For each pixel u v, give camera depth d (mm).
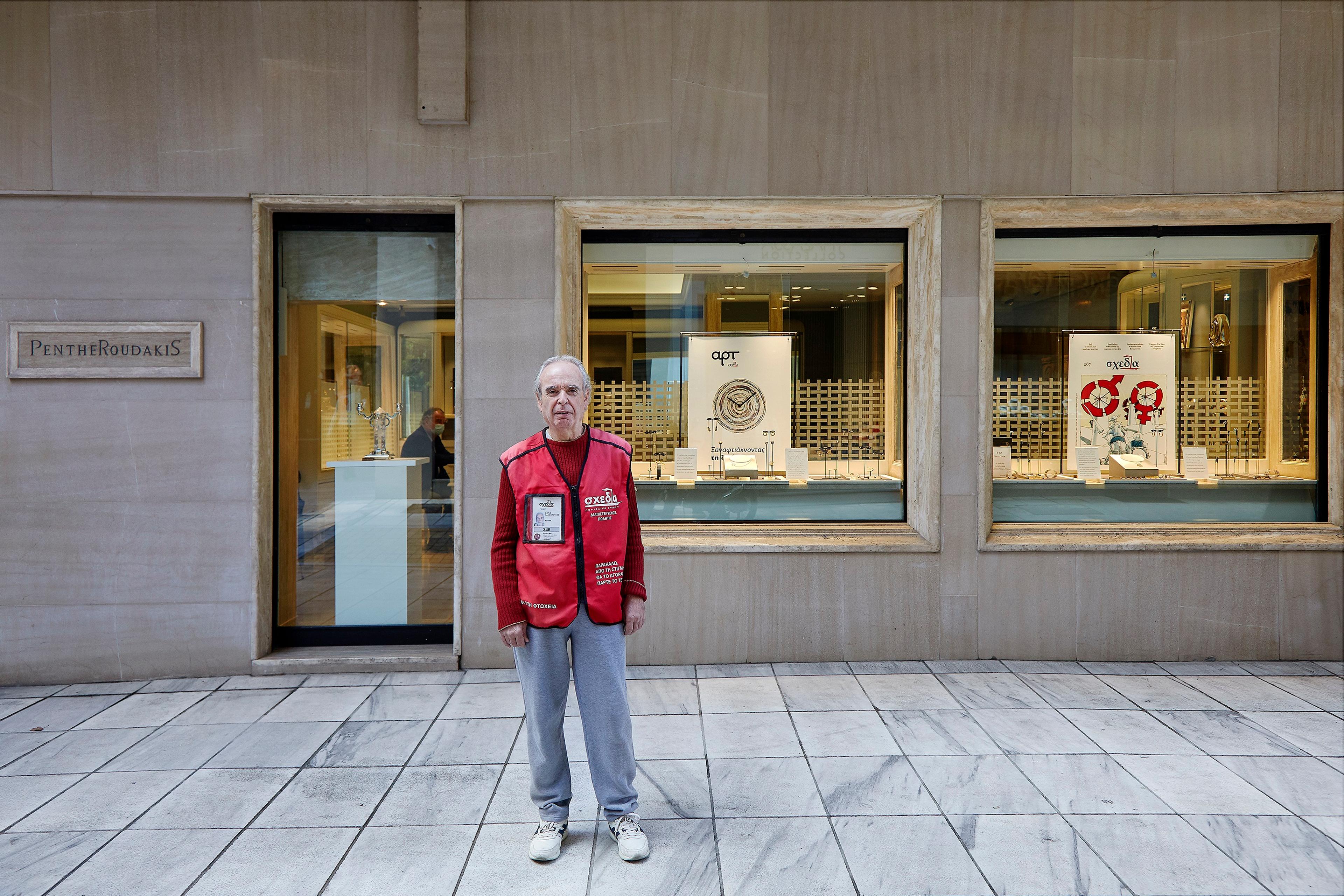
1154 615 5145
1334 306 5309
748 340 5410
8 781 3445
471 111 4965
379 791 3346
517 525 2842
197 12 4836
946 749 3729
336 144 4922
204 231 4883
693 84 4996
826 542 5117
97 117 4805
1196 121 5070
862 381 5418
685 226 5277
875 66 5020
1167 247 5453
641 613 2963
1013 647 5152
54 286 4816
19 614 4832
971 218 5066
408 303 5281
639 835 2820
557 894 2609
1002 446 5438
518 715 4242
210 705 4406
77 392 4844
